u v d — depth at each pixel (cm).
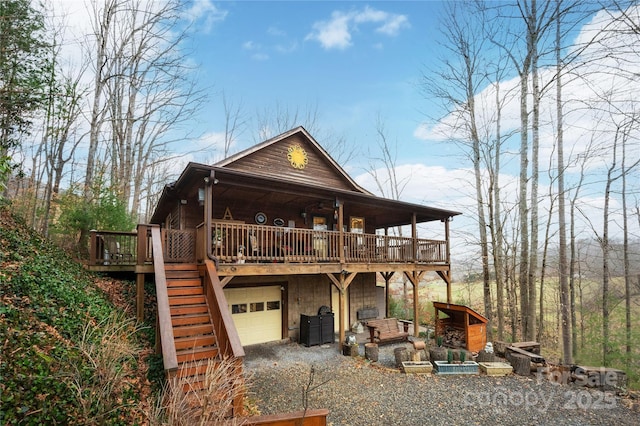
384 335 1021
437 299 2016
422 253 1180
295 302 1105
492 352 846
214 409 349
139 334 717
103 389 369
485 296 1366
